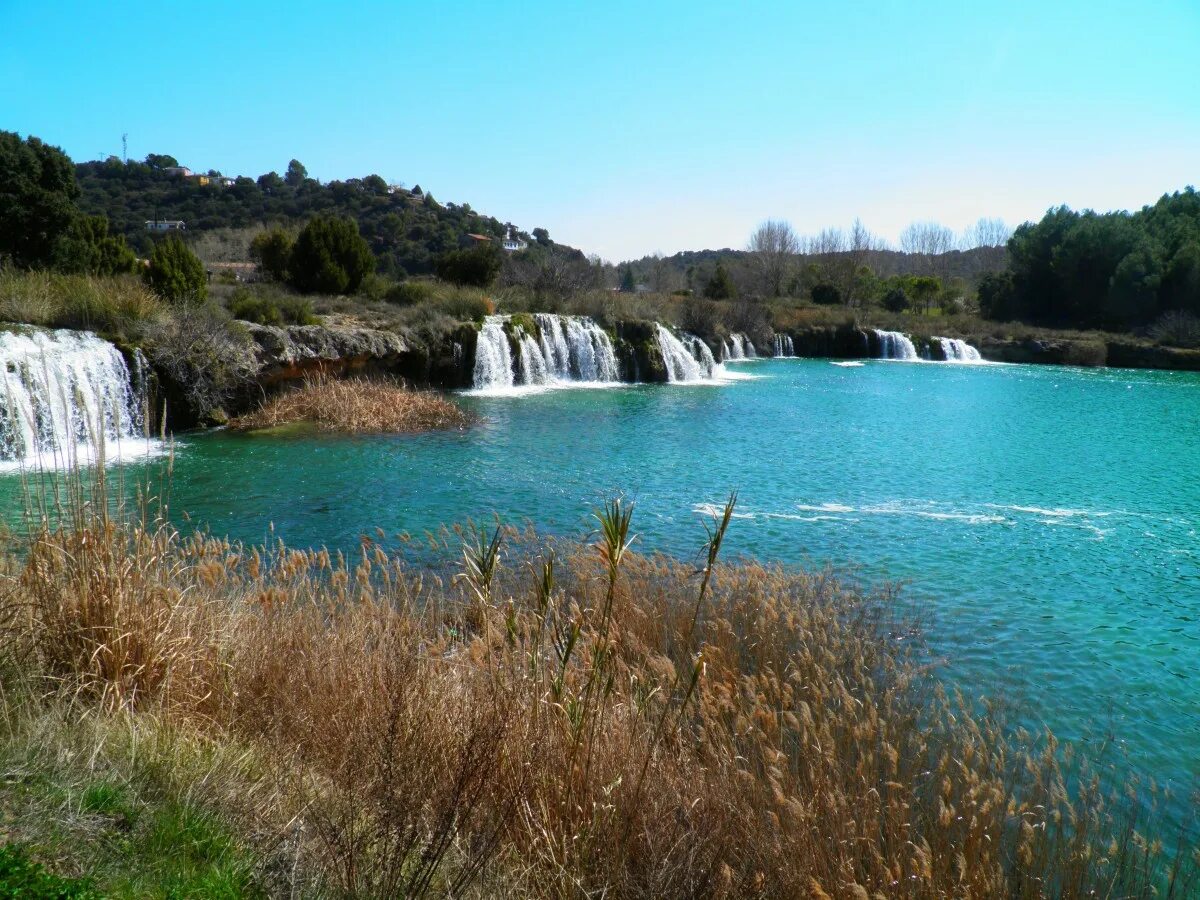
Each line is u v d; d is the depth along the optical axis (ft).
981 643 26.16
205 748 13.37
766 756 15.65
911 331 158.20
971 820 14.34
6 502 36.04
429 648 17.58
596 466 52.47
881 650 24.59
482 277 124.36
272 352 69.05
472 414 70.44
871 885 13.28
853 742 17.34
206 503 41.09
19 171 78.69
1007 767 17.79
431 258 235.40
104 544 16.06
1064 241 177.68
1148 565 34.63
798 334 152.56
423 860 10.84
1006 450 61.36
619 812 12.81
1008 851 14.94
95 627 14.96
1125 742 20.30
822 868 13.33
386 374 82.94
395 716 12.71
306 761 13.46
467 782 12.16
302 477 47.19
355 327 80.94
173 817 11.08
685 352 110.22
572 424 68.69
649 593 26.04
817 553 35.58
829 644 23.54
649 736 15.25
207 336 63.05
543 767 12.80
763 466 53.72
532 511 41.29
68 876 9.40
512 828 12.37
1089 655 25.49
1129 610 29.45
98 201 254.68
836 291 199.82
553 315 103.14
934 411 82.02
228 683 15.62
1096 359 144.77
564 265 136.15
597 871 12.16
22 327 53.88
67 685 14.29
